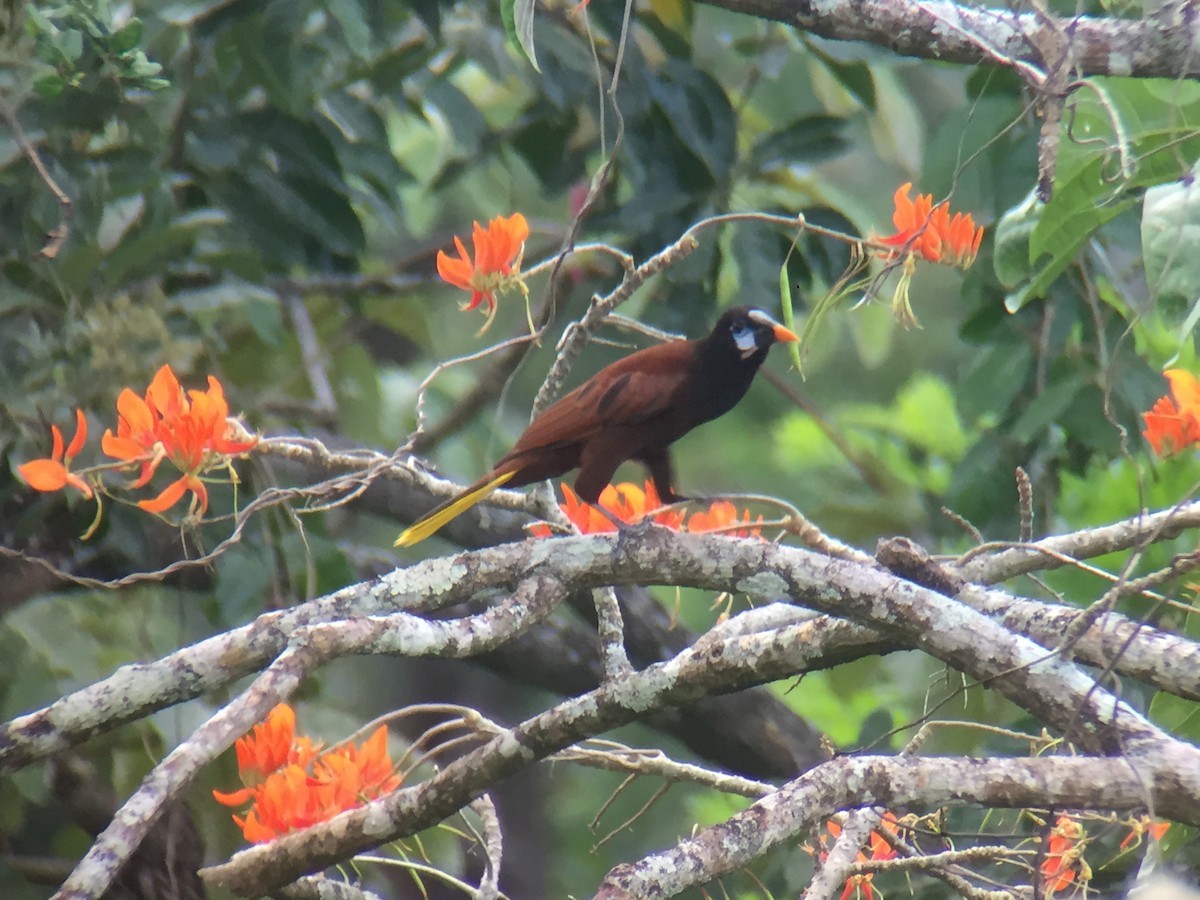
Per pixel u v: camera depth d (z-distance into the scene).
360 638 6.11
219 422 7.01
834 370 20.44
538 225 16.47
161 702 6.25
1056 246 8.04
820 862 7.55
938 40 7.92
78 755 10.54
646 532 7.10
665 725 12.75
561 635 12.80
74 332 9.52
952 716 10.03
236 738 5.56
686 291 11.43
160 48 10.89
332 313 13.89
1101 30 7.75
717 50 15.48
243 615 10.05
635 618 12.84
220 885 7.59
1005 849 7.35
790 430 15.35
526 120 12.88
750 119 14.80
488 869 7.38
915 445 14.02
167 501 7.01
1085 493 11.74
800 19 8.08
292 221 11.16
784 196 13.08
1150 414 8.30
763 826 5.90
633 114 11.49
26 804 11.05
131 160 10.01
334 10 10.13
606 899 5.62
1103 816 7.58
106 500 9.91
